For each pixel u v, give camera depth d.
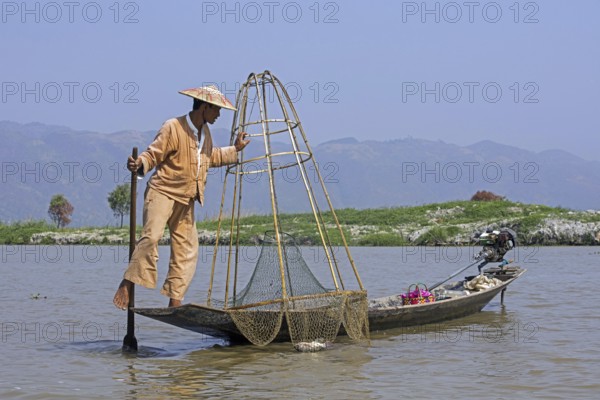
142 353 10.62
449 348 10.84
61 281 21.38
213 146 11.21
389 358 10.16
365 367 9.59
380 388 8.47
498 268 15.85
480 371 9.29
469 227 37.94
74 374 9.27
